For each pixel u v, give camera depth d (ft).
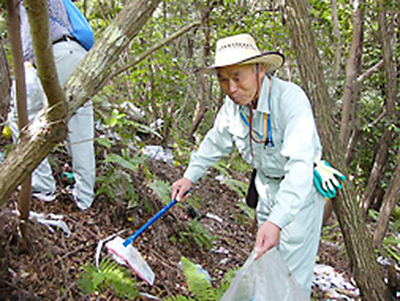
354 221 9.55
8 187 4.14
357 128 17.89
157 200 10.61
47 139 4.06
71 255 7.77
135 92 14.26
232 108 7.69
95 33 13.02
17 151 4.15
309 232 7.43
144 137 14.43
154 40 12.84
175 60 13.51
